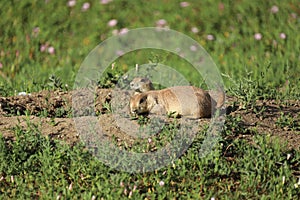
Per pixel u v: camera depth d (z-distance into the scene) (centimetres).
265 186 1772
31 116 2066
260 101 2245
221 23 3453
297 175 1831
